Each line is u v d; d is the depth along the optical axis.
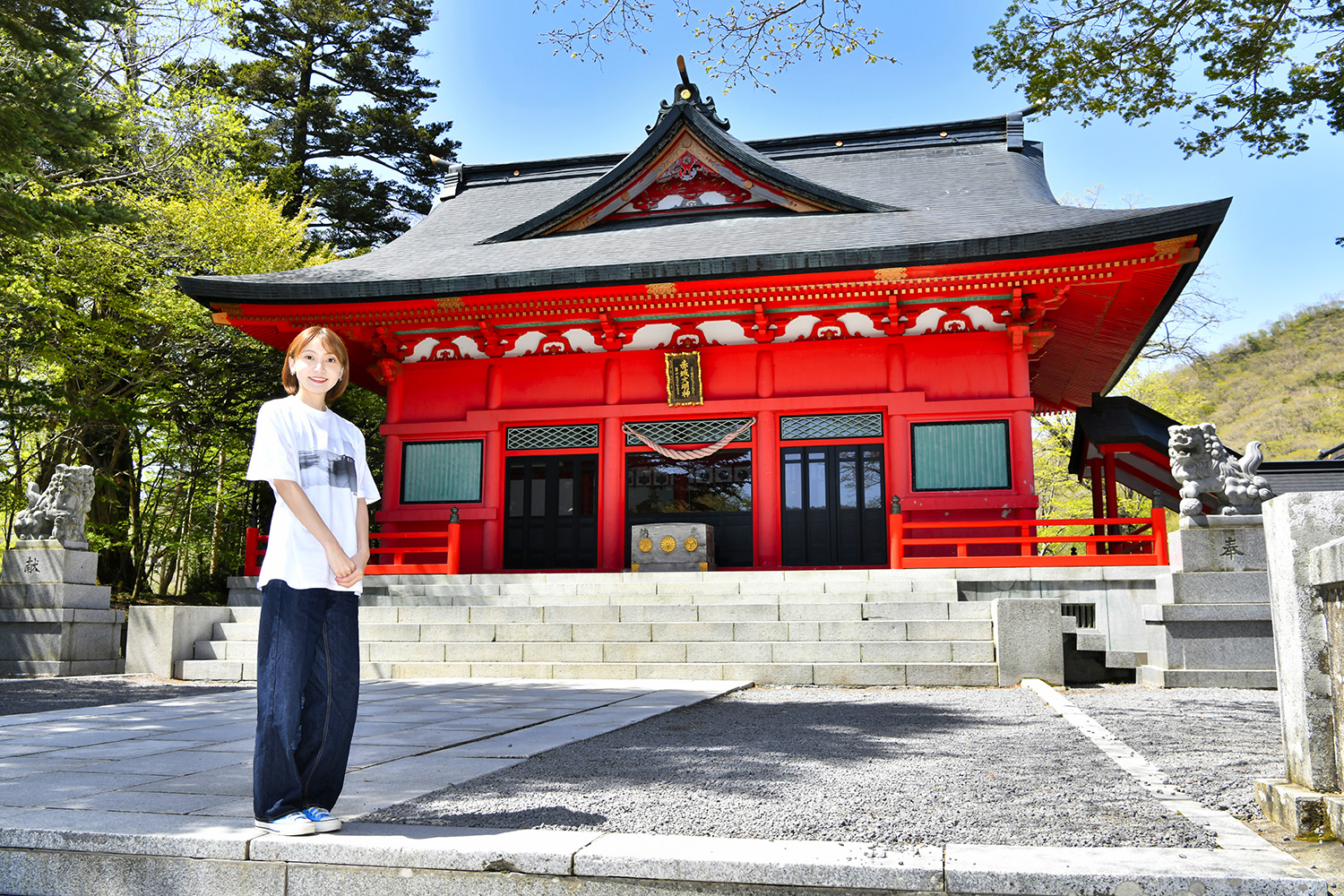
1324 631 3.59
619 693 8.96
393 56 34.81
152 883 3.28
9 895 3.39
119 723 7.13
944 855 2.93
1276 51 9.43
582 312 16.80
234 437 25.23
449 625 11.70
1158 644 9.48
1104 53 9.70
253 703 8.67
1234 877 2.67
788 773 4.67
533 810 3.76
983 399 16.11
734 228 17.94
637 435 17.39
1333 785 3.50
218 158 24.55
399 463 17.98
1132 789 4.19
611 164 24.48
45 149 11.78
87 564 13.06
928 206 18.20
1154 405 32.22
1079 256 14.41
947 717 7.05
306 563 3.45
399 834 3.30
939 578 12.36
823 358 16.97
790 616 11.34
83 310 21.08
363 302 16.48
